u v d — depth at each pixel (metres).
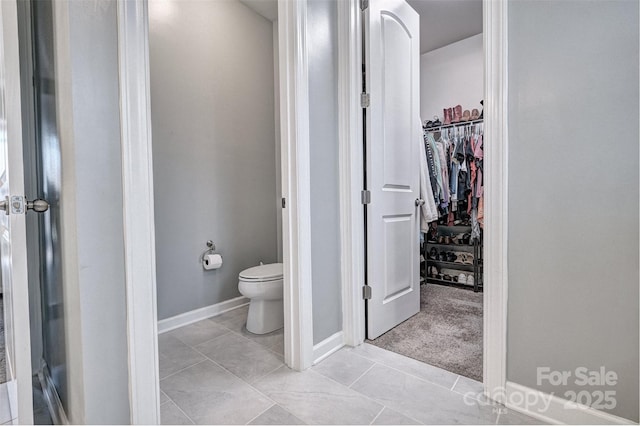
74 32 0.93
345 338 1.87
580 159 1.13
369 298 1.92
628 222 1.05
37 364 1.51
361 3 1.89
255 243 2.77
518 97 1.25
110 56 1.01
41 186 1.40
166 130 2.15
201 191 2.36
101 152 0.99
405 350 1.80
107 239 1.00
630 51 1.04
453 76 3.42
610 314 1.09
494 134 1.30
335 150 1.84
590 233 1.12
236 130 2.61
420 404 1.31
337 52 1.84
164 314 2.14
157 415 1.10
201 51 2.36
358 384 1.46
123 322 1.04
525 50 1.23
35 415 1.30
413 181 2.32
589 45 1.10
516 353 1.29
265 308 2.09
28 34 1.41
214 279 2.45
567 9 1.14
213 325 2.23
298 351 1.60
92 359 0.97
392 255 2.09
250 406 1.31
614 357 1.09
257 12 2.79
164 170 2.14
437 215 2.96
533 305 1.25
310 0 1.66
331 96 1.81
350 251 1.85
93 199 0.97
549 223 1.20
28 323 0.94
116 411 1.03
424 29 3.13
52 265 1.25
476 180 2.92
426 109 3.62
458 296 2.85
